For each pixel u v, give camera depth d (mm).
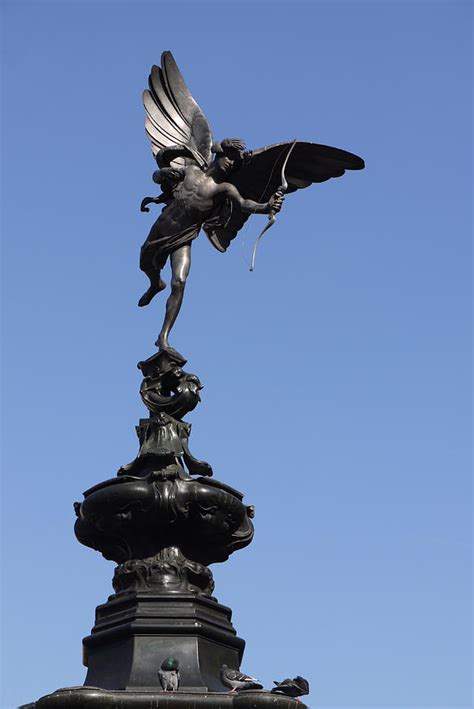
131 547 26078
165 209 28156
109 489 25641
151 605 25141
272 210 27016
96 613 25812
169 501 25391
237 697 23172
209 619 25266
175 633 24844
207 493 25609
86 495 26281
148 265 28250
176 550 25891
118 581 25922
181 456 26219
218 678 24797
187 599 25250
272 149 28891
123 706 23141
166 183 28250
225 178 28047
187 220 27891
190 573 25672
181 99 29188
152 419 26609
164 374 26922
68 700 23109
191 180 27953
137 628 24812
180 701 23156
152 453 25906
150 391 26859
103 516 25781
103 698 23141
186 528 25906
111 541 26406
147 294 28547
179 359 27109
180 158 28422
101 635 25219
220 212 28062
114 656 25000
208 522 25766
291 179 29453
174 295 27625
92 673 25125
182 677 24344
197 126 28750
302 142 28906
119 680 24500
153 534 25891
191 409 26797
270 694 23125
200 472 26312
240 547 26688
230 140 27828
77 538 26703
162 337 27344
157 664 24500
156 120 28969
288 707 23094
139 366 27312
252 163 28984
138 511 25531
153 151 28734
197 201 27797
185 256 27875
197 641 24844
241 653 26109
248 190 29359
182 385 26797
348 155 29141
